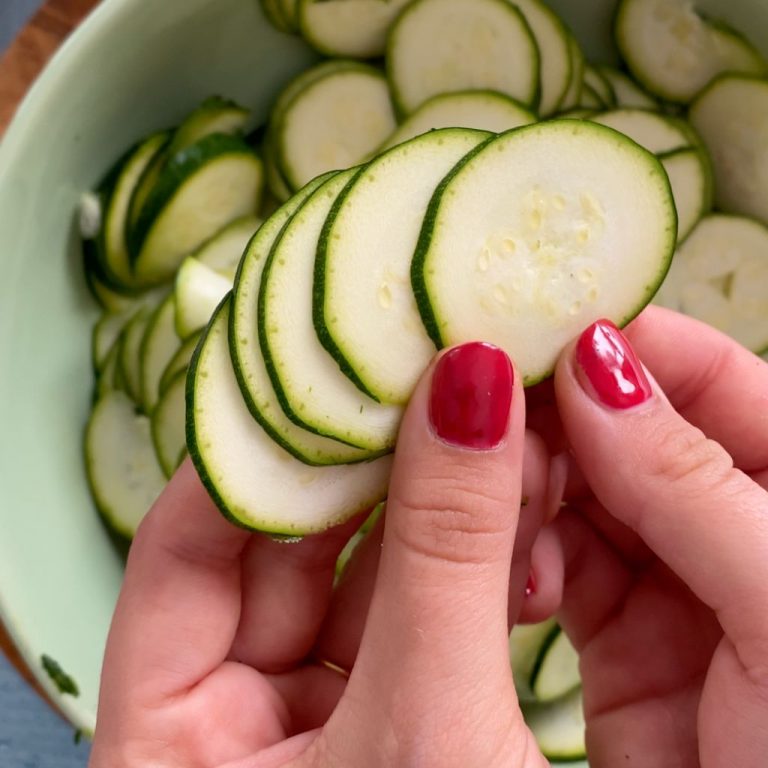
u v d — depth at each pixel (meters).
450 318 0.20
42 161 0.30
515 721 0.20
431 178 0.20
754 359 0.26
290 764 0.21
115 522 0.33
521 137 0.20
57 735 0.34
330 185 0.20
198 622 0.24
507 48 0.33
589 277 0.21
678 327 0.25
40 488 0.32
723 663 0.22
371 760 0.20
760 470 0.26
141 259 0.33
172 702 0.23
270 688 0.25
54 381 0.33
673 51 0.33
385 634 0.20
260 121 0.35
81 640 0.31
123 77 0.31
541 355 0.21
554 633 0.34
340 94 0.34
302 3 0.32
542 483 0.25
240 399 0.20
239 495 0.20
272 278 0.20
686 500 0.21
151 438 0.34
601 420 0.21
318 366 0.20
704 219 0.35
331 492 0.21
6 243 0.30
